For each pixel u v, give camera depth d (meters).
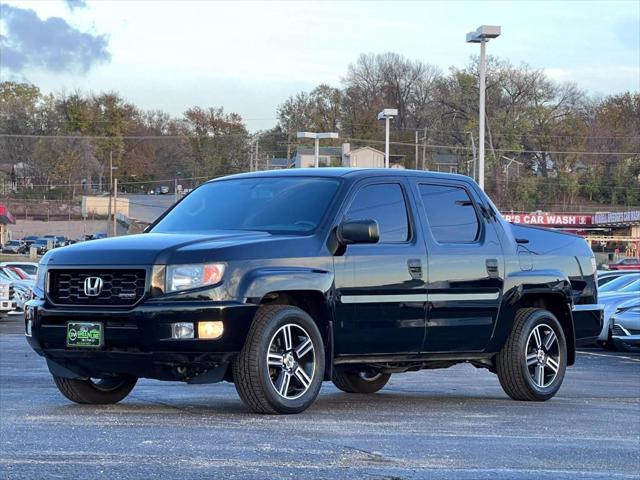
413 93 133.38
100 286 8.05
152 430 7.05
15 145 133.00
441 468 5.99
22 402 9.04
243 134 143.25
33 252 84.88
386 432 7.35
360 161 117.12
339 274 8.52
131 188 145.38
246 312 7.91
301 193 8.98
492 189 109.50
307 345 8.27
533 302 10.48
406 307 8.97
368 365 9.30
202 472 5.55
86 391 8.80
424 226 9.31
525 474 5.95
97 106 143.00
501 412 8.93
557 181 110.94
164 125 148.00
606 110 117.44
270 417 7.95
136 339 7.84
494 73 112.38
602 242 80.75
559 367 10.38
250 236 8.38
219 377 8.09
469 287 9.49
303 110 138.50
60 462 5.77
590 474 6.07
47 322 8.24
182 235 8.49
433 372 13.66
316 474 5.61
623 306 19.58
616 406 9.84
